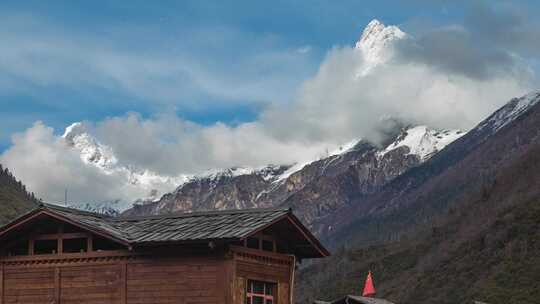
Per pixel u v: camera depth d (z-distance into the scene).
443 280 189.88
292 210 40.16
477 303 95.50
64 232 40.47
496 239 191.12
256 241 41.09
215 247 37.81
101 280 39.56
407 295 196.25
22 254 42.03
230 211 40.56
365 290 77.00
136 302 38.81
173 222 40.47
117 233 39.06
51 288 40.28
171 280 38.47
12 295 40.88
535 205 197.88
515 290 160.62
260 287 40.47
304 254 44.28
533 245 176.88
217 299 37.56
